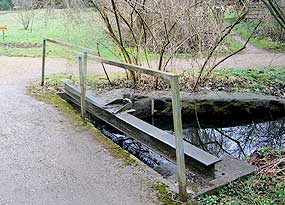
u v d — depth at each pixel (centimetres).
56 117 468
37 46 1095
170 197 279
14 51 1006
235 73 771
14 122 446
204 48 627
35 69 778
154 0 549
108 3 575
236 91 653
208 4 562
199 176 315
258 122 616
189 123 601
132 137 417
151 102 582
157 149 374
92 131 420
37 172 317
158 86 650
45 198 276
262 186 297
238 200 276
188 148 349
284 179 303
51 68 787
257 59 967
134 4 543
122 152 363
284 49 1085
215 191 291
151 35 609
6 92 588
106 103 490
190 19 564
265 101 611
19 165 330
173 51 624
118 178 309
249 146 506
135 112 528
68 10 667
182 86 661
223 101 607
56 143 383
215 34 596
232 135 563
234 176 311
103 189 290
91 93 565
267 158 371
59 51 994
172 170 356
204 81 670
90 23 654
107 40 688
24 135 404
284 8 418
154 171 323
